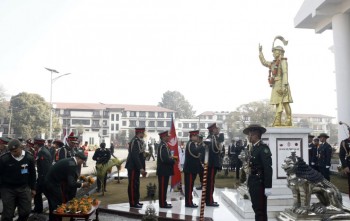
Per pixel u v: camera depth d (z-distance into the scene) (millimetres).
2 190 5547
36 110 54625
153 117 83062
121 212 7500
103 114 77188
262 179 5441
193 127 86375
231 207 8109
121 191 10953
